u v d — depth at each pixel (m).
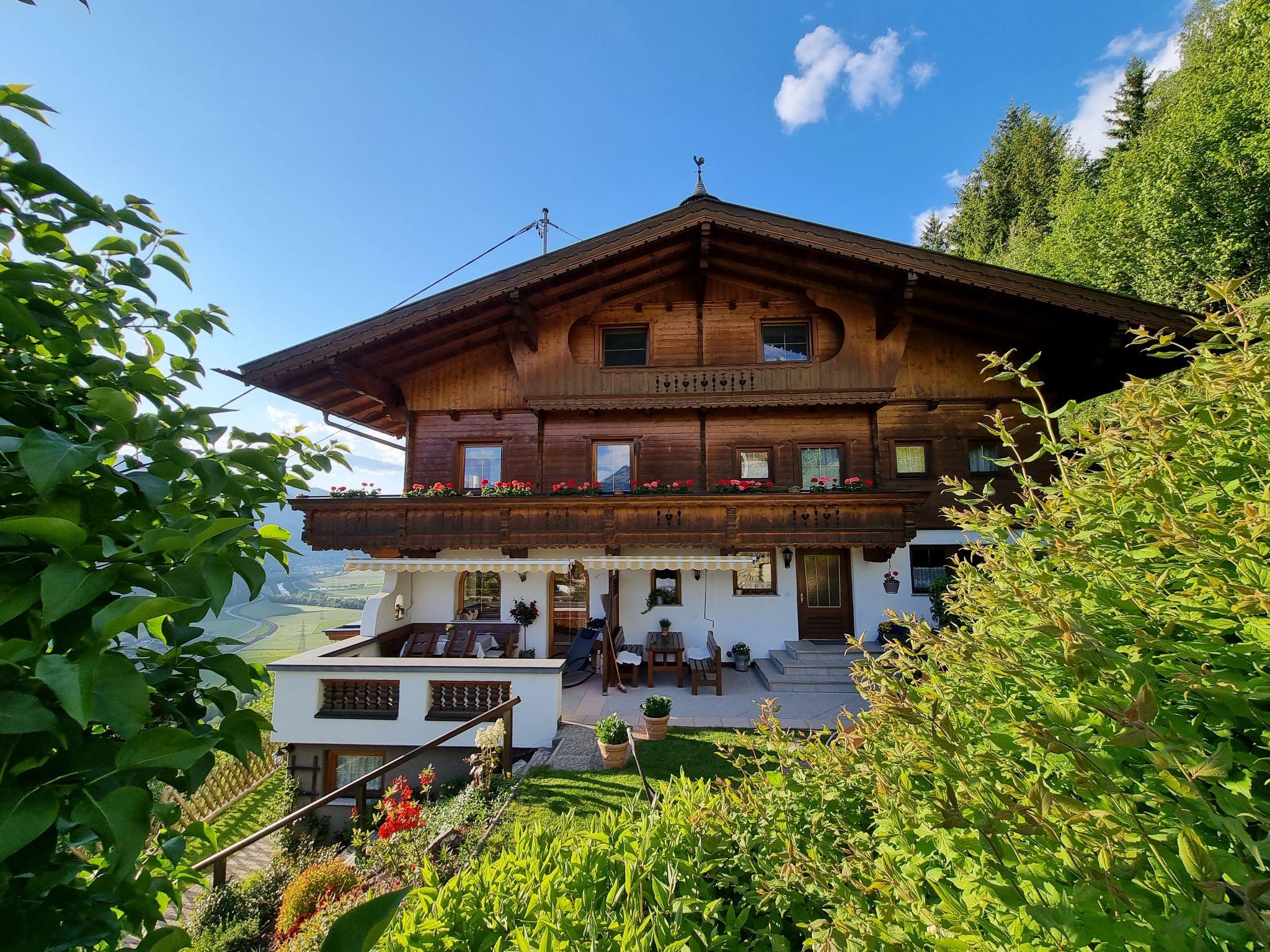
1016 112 40.81
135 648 1.70
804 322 14.65
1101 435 2.69
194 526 1.61
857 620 13.37
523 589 13.87
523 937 2.23
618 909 2.67
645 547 13.45
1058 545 2.21
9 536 1.34
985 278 11.57
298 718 9.96
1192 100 23.19
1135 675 1.50
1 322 1.49
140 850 1.18
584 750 8.59
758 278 14.41
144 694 1.24
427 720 9.73
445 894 2.68
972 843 1.77
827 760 2.90
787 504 12.17
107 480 1.55
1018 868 1.60
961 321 13.45
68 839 1.53
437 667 9.77
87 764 1.32
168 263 2.19
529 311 13.61
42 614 1.24
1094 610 2.07
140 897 1.58
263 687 1.98
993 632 2.63
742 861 2.84
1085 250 26.86
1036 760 1.91
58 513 1.41
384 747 9.76
